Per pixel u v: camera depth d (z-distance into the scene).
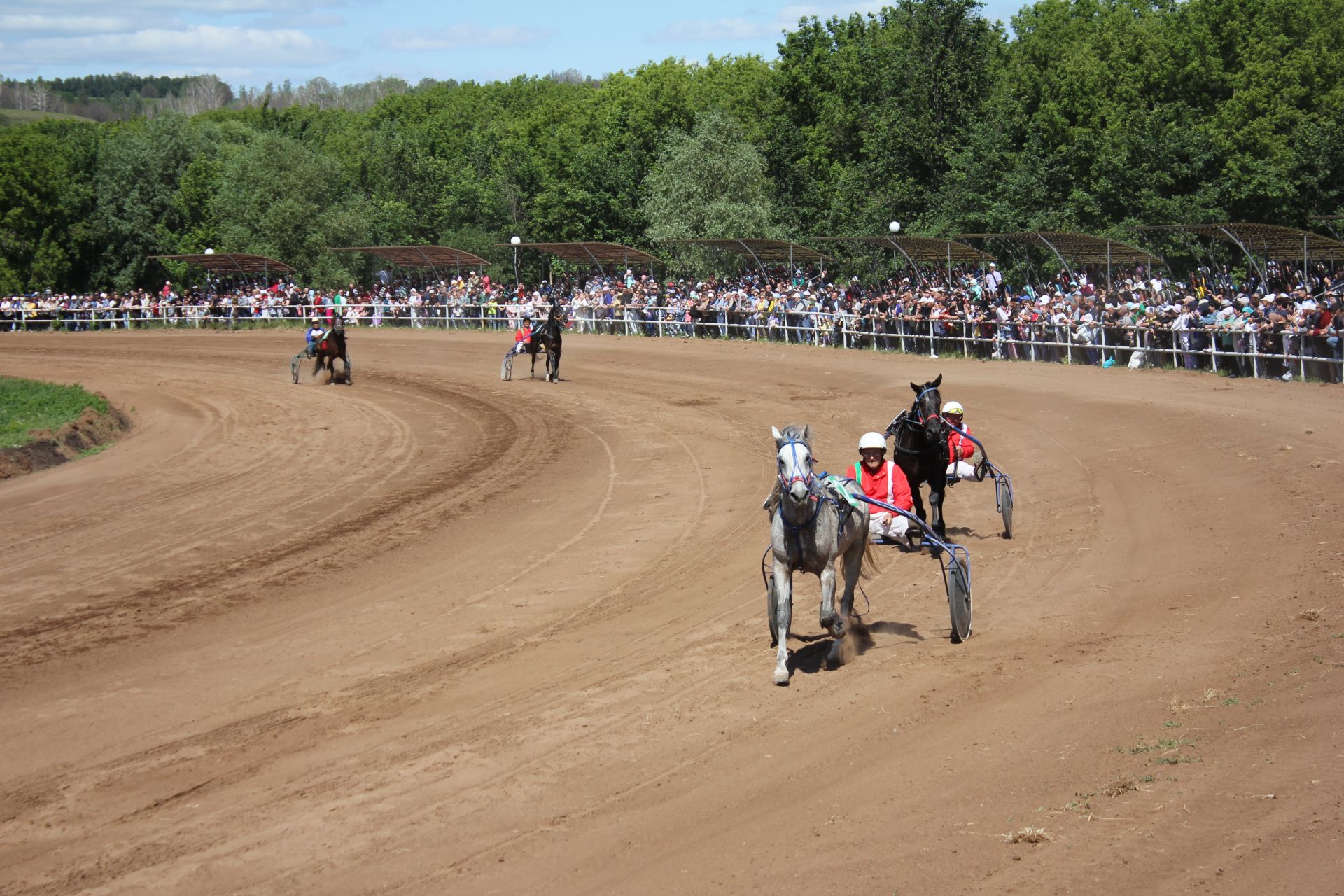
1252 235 27.98
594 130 78.44
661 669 10.19
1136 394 23.30
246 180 60.94
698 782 7.72
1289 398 20.98
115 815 7.92
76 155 70.50
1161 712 8.09
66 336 55.72
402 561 15.23
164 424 28.62
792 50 59.16
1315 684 8.15
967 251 34.94
